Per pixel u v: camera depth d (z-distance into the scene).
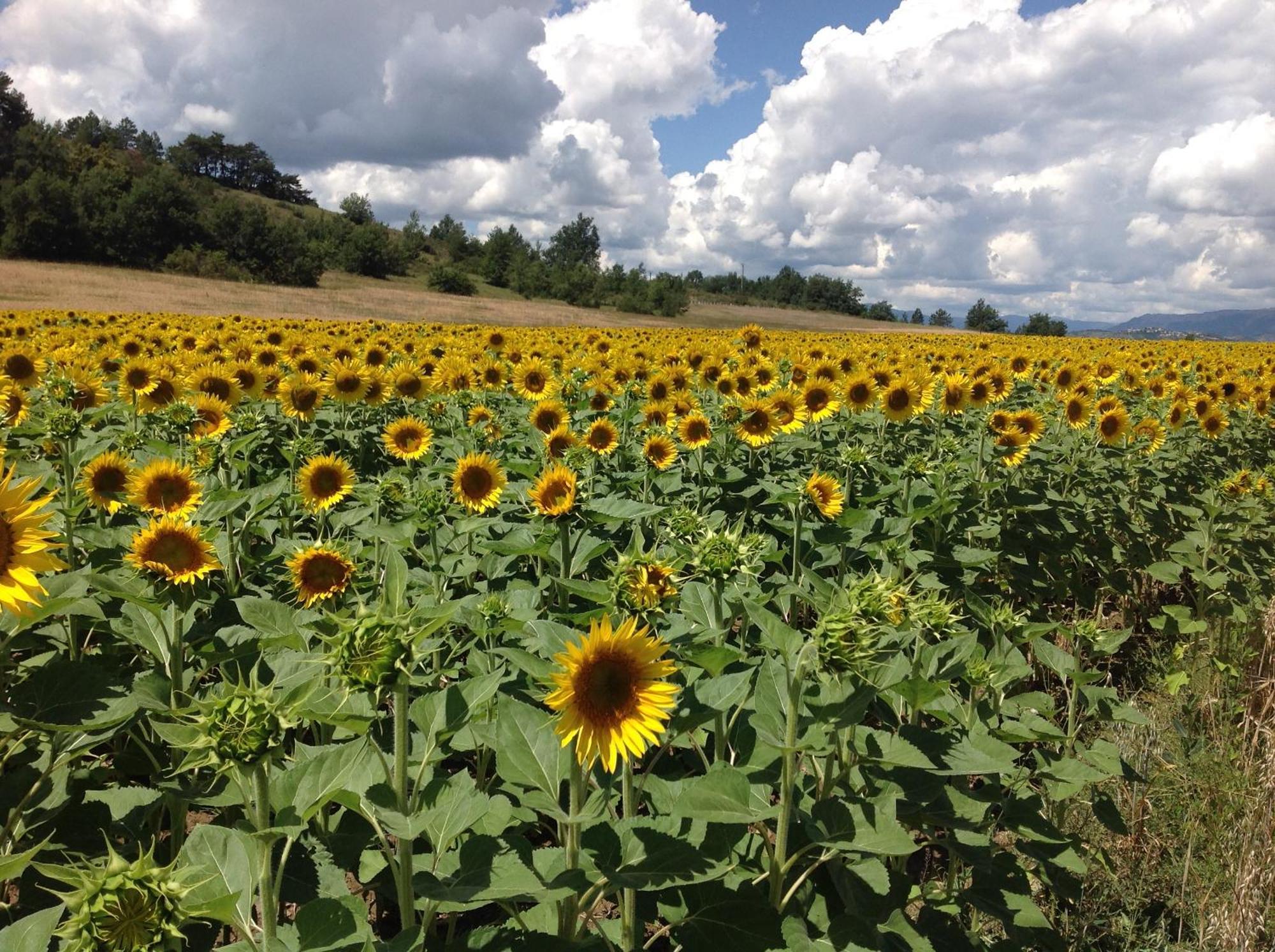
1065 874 2.47
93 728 1.90
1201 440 6.91
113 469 3.15
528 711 1.85
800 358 7.59
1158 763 3.05
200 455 3.79
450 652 2.66
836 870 1.92
